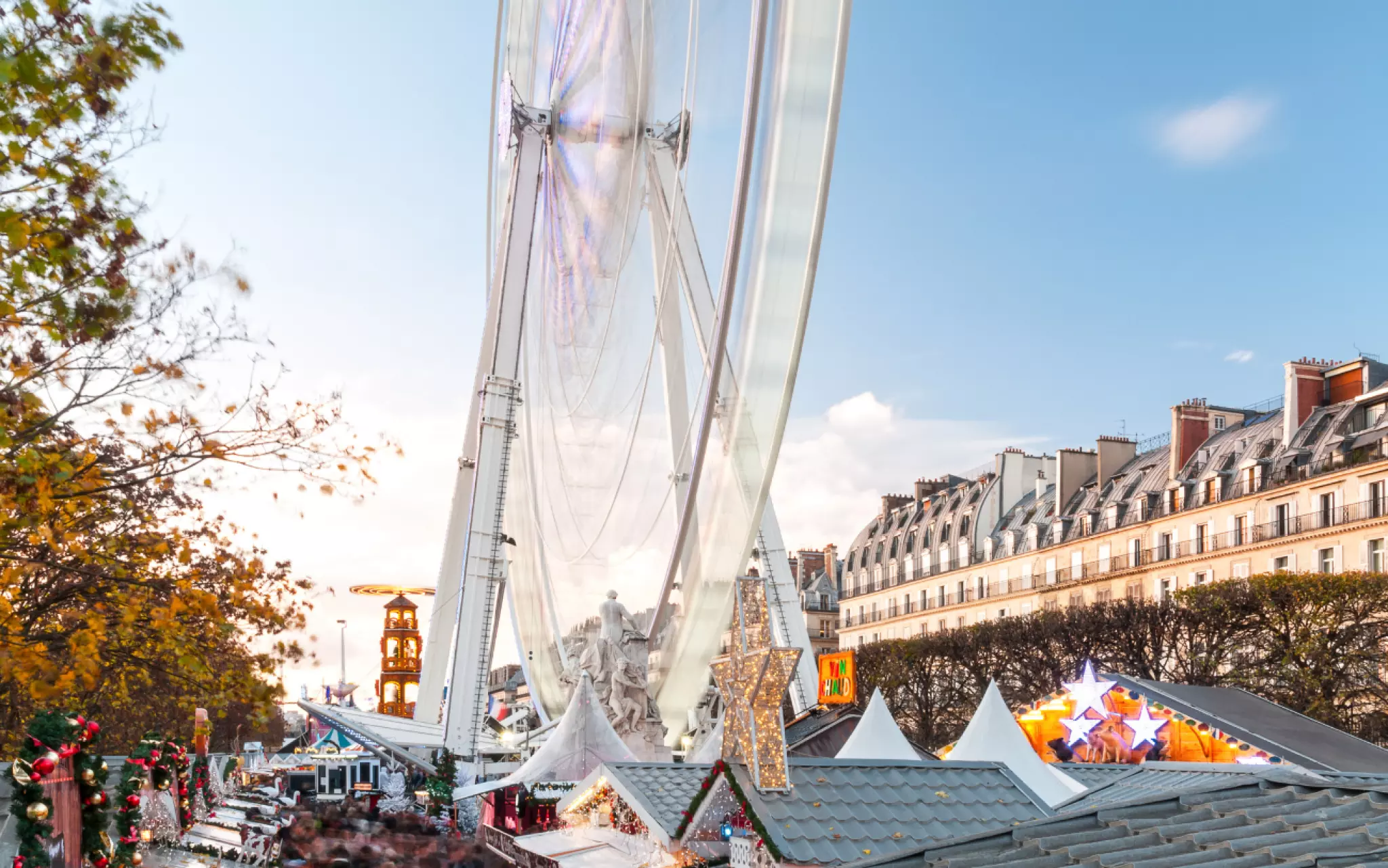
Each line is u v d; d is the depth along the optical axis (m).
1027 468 108.06
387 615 79.38
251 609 11.70
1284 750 27.36
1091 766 24.78
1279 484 73.06
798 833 11.84
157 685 15.80
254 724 12.16
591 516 40.34
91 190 9.78
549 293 45.97
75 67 9.38
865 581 125.19
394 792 45.19
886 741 24.59
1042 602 94.50
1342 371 74.38
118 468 11.62
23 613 11.72
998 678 68.56
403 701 78.69
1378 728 53.53
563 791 32.59
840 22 20.89
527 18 52.47
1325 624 56.25
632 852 19.27
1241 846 7.52
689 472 32.00
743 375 23.92
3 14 9.04
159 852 25.98
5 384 9.91
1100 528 89.88
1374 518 65.31
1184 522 80.62
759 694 12.48
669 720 37.09
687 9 29.16
